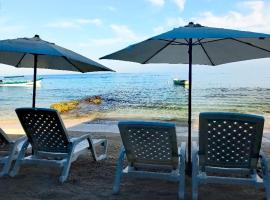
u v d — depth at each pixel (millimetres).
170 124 3891
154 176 4184
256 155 3928
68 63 5852
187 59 5520
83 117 15961
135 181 4699
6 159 4914
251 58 5074
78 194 4188
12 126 12148
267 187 3848
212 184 4570
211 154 4059
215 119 3768
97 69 5715
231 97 28719
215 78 61219
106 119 14844
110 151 6766
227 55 5148
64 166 4707
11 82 52188
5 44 4336
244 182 3914
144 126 3971
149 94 34406
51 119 4562
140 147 4230
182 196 3949
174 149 4113
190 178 4754
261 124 3678
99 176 4934
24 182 4617
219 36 3670
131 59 5160
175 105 23469
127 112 18984
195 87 41688
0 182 4609
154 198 4066
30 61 6098
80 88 49219
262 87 38219
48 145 4879
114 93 37406
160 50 4914
